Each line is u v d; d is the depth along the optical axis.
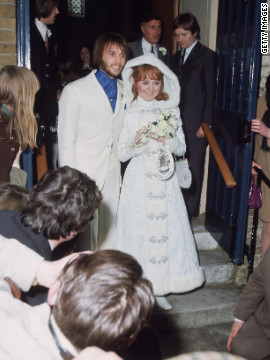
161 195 2.74
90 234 2.89
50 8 3.55
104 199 2.91
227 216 3.45
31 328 0.99
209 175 3.81
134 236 2.80
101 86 2.72
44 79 3.62
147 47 3.90
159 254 2.77
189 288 2.88
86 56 6.70
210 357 1.11
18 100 2.36
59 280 1.05
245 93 3.12
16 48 2.98
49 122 4.15
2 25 2.91
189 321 3.13
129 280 0.93
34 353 0.94
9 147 2.39
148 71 2.64
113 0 8.42
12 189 1.73
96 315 0.88
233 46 3.30
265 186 3.27
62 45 8.91
